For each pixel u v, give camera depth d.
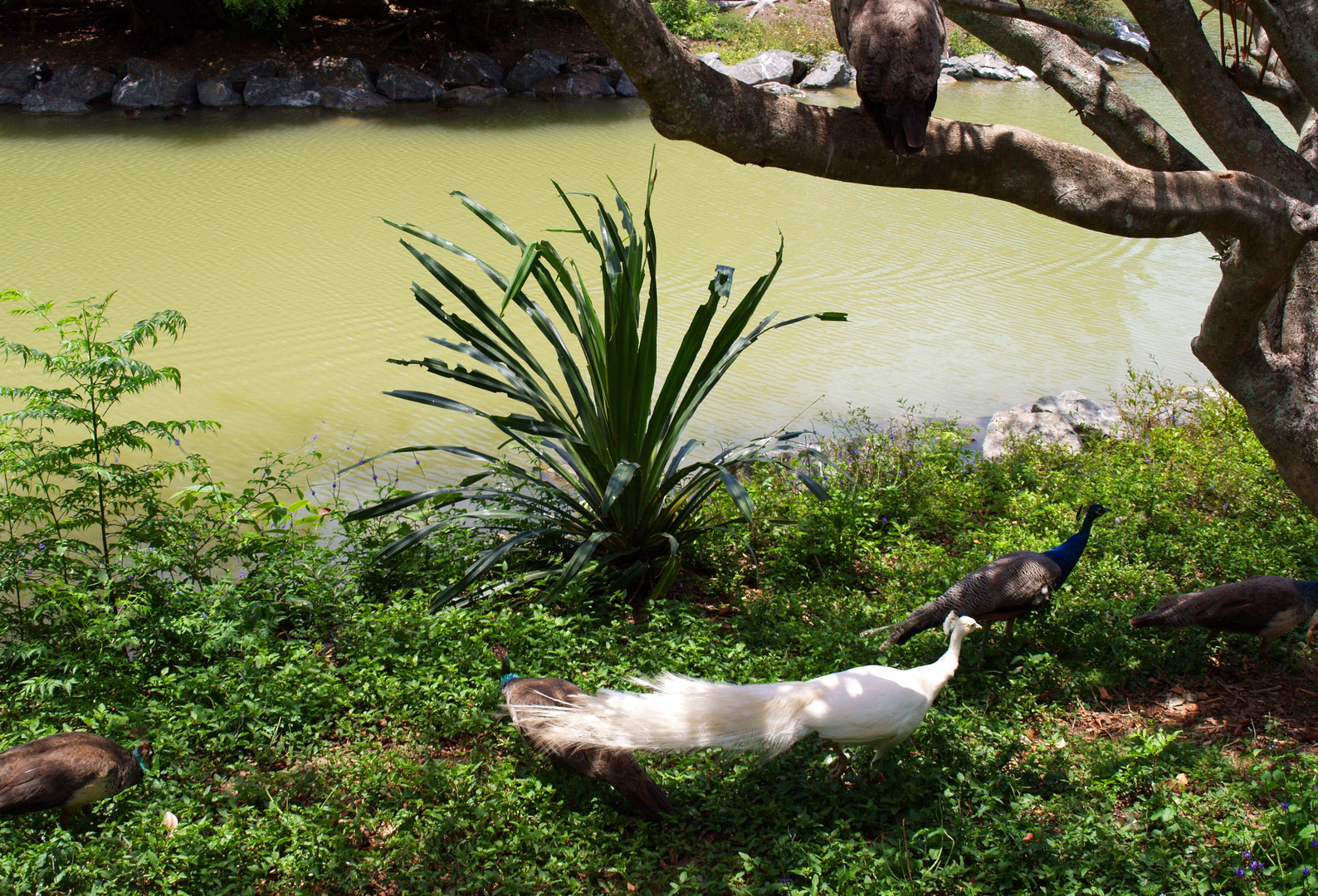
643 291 14.35
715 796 4.55
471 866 4.11
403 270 14.75
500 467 6.77
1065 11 30.12
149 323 6.11
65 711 5.00
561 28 30.03
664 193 19.33
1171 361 12.84
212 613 5.70
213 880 4.01
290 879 4.06
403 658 5.43
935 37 4.45
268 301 13.38
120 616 5.45
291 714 5.05
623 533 6.68
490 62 27.38
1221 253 6.21
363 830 4.41
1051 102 28.70
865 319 13.87
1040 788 4.59
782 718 4.30
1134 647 5.74
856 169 4.52
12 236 15.32
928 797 4.55
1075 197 4.63
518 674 5.11
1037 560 5.58
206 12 26.22
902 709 4.38
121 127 22.22
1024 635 5.91
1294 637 5.90
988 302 14.74
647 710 4.23
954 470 8.79
